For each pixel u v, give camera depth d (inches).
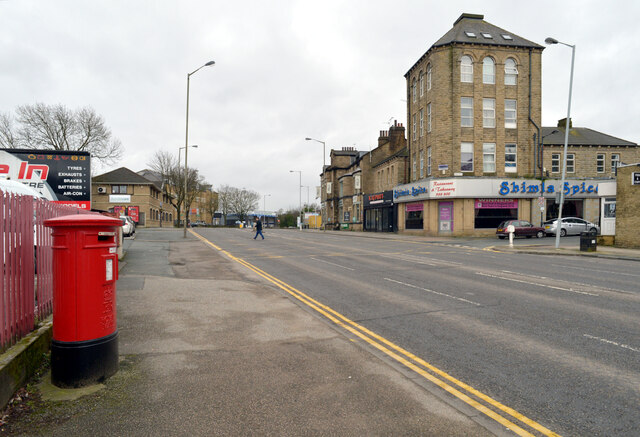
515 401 157.5
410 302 338.3
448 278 464.4
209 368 187.2
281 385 169.0
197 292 363.6
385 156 1932.8
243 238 1320.1
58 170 840.9
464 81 1302.9
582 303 328.2
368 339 238.4
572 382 175.3
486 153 1315.2
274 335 239.8
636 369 189.0
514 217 1321.4
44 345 191.2
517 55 1327.5
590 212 1392.7
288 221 3934.5
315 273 511.5
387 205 1638.8
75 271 164.1
